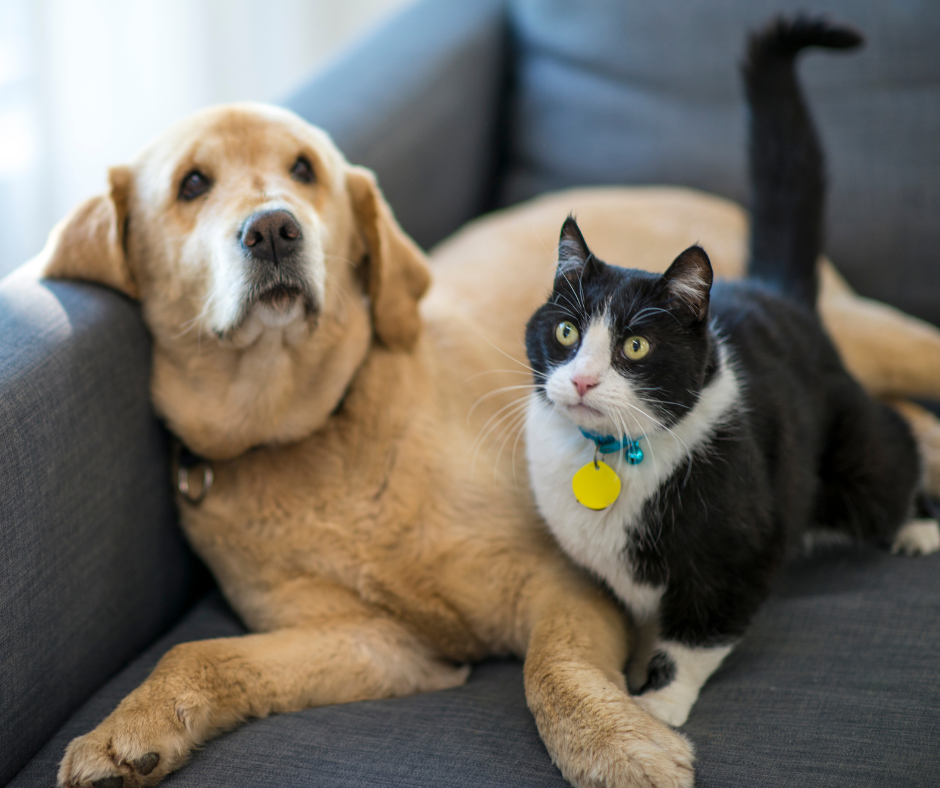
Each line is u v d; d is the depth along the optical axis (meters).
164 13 2.25
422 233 1.94
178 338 1.27
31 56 2.03
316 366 1.30
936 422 1.63
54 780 0.96
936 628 1.08
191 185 1.24
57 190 2.14
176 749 0.97
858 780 0.86
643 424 0.98
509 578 1.22
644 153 2.02
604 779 0.88
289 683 1.11
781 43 1.46
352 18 2.65
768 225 1.53
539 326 1.06
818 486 1.26
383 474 1.29
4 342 1.08
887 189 1.89
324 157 1.32
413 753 0.96
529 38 2.14
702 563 1.01
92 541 1.14
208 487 1.31
